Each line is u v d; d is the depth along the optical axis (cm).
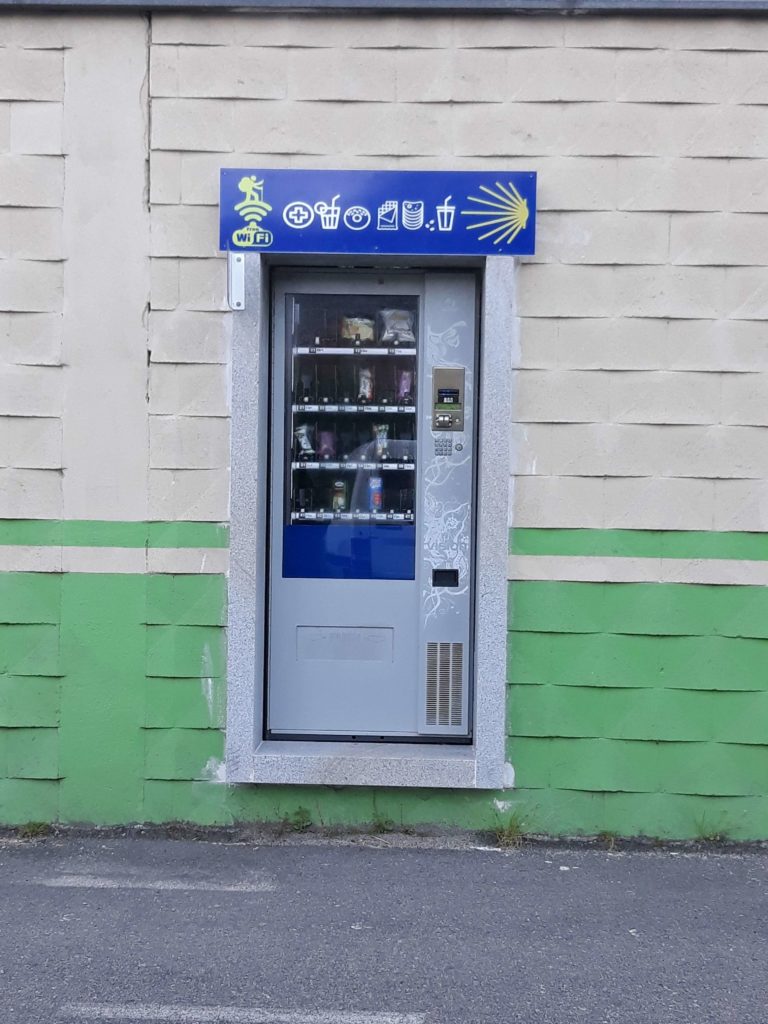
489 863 534
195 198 552
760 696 552
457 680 579
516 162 546
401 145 548
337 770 557
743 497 548
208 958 435
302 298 580
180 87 549
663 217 545
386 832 564
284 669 582
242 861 534
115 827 565
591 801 559
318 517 582
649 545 550
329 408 584
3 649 561
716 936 460
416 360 581
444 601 577
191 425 555
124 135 552
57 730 563
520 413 549
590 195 545
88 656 561
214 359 554
